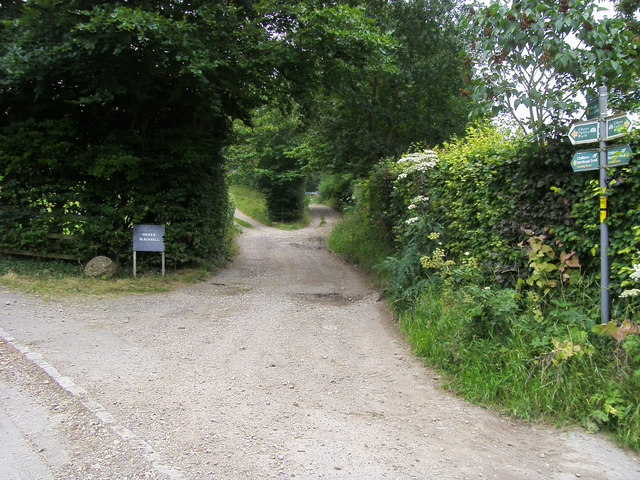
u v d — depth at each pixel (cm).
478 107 561
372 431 386
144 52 865
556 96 521
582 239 491
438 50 1666
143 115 1071
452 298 607
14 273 909
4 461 316
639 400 380
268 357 563
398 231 984
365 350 599
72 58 862
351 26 990
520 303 530
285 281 1105
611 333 402
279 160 3222
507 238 582
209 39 916
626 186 443
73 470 309
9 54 845
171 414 399
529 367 450
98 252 1012
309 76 1081
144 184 1033
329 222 3381
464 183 688
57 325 645
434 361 541
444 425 401
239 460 331
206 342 610
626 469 337
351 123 1761
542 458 351
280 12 989
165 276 1027
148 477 304
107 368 497
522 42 520
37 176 974
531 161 541
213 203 1235
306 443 360
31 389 434
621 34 509
